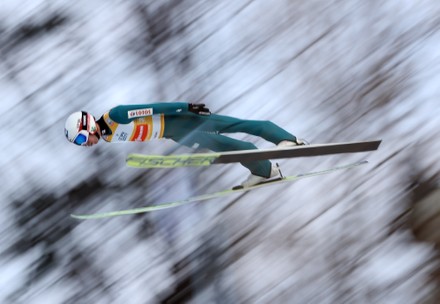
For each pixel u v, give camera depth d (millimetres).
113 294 29719
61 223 31562
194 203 31062
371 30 35750
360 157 31891
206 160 18953
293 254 29562
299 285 28766
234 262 29656
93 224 31438
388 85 34156
